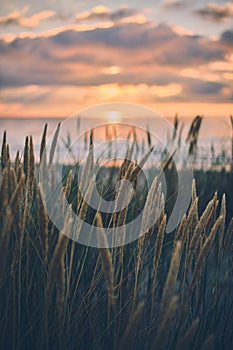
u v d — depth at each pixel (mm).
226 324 1569
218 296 1561
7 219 1147
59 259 1155
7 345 1448
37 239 1547
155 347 1058
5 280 1425
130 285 1652
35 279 1509
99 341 1464
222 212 1463
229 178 3367
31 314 1501
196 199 1377
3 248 1146
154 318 1665
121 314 1460
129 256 1692
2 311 1453
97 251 1669
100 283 1646
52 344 1434
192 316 1590
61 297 1186
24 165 1479
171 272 1054
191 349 1512
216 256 1637
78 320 1495
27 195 1484
